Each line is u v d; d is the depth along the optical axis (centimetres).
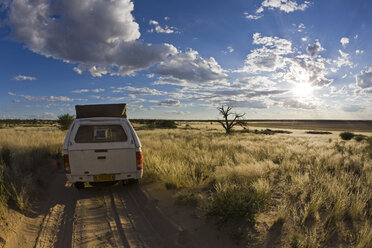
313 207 389
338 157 908
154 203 486
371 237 293
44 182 668
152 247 344
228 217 360
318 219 371
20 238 364
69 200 537
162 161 780
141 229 399
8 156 795
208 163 783
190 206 456
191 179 591
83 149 534
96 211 474
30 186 549
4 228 370
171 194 533
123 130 588
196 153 1039
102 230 395
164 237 367
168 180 593
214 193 474
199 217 401
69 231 393
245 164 743
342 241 312
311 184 538
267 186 490
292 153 1085
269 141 2056
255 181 556
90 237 371
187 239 344
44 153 1040
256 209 374
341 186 477
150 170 722
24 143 1222
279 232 336
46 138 1518
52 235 382
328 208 407
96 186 639
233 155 989
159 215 433
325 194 458
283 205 420
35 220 431
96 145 539
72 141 539
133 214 461
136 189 612
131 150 555
